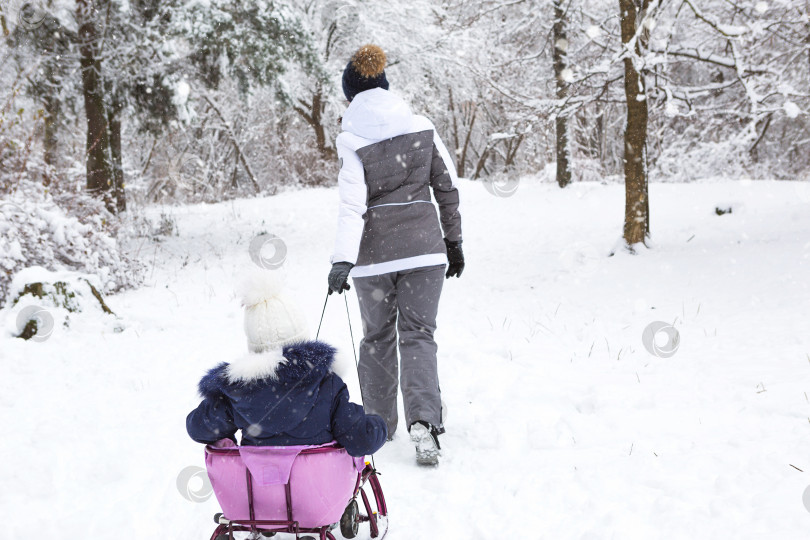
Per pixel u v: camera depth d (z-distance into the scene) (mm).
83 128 17406
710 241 10641
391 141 3701
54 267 8422
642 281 8406
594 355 5617
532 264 10492
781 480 3062
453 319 7320
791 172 24094
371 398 3994
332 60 26094
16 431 4242
